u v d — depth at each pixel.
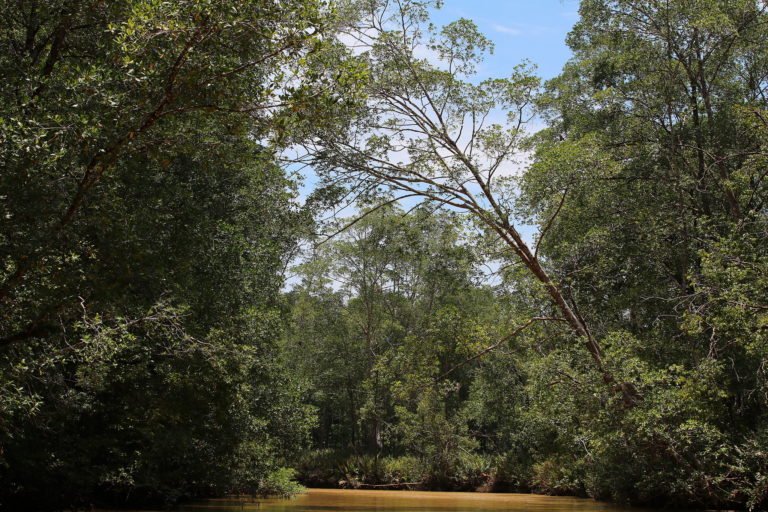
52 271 11.23
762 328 17.02
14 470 16.16
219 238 19.50
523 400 37.47
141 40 10.25
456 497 33.97
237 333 19.06
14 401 11.66
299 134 19.05
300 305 52.38
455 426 43.34
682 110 23.88
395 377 23.20
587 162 20.48
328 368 53.19
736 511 20.42
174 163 17.66
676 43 23.25
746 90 24.52
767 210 23.52
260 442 26.02
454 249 21.64
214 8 10.05
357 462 46.62
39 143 10.07
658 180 23.80
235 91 11.00
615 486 23.53
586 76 26.48
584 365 21.03
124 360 15.59
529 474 38.75
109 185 11.84
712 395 19.16
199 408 18.16
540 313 22.41
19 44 13.48
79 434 17.08
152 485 19.84
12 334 11.92
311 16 10.70
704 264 18.47
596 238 22.84
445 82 20.66
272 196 22.45
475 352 21.78
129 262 12.50
